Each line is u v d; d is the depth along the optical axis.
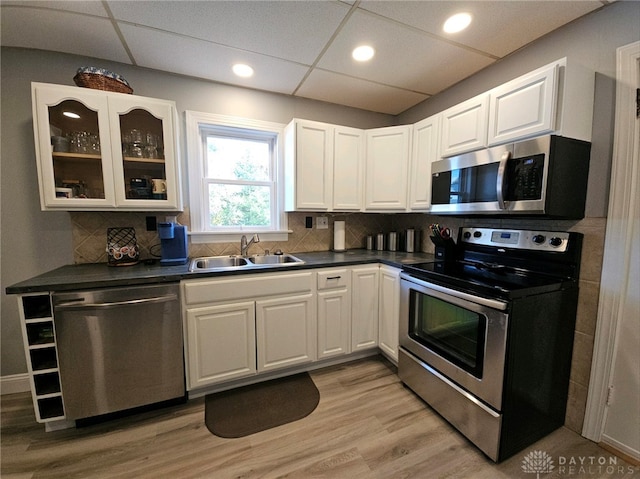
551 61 1.66
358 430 1.59
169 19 1.52
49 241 1.89
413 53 1.87
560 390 1.55
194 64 1.99
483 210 1.68
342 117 2.74
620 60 1.36
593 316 1.47
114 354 1.56
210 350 1.77
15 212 1.83
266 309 1.91
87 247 1.97
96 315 1.50
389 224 3.06
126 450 1.44
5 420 1.64
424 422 1.65
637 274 1.34
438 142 2.09
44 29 1.60
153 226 2.14
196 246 2.29
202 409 1.75
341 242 2.70
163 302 1.63
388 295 2.18
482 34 1.67
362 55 1.89
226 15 1.50
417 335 1.88
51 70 1.84
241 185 2.47
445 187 1.96
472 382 1.47
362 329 2.27
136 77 2.03
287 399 1.85
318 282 2.07
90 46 1.77
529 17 1.52
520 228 1.82
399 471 1.33
